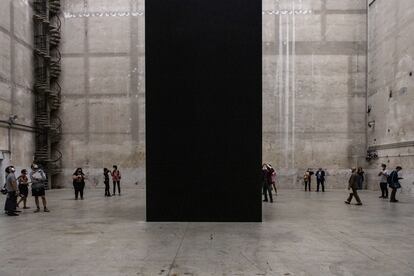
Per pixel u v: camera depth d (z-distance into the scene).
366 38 30.23
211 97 11.95
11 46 24.70
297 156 30.38
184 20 12.02
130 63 31.00
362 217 13.22
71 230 10.62
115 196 22.66
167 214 11.94
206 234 9.93
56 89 31.19
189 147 11.91
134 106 30.94
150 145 11.98
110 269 6.86
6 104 23.95
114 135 31.02
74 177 20.47
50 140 30.25
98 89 31.11
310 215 13.67
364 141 30.27
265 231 10.38
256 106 11.93
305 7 30.45
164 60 11.98
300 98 30.44
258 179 11.86
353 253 8.01
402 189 24.02
